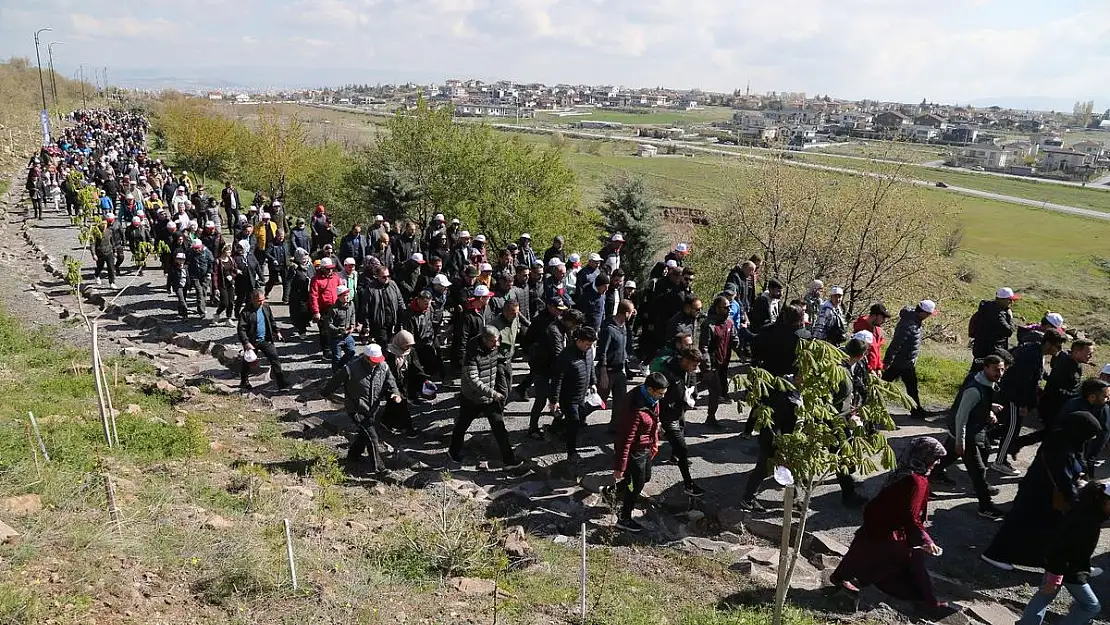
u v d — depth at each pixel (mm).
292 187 46906
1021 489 7547
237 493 8266
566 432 10062
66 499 6988
